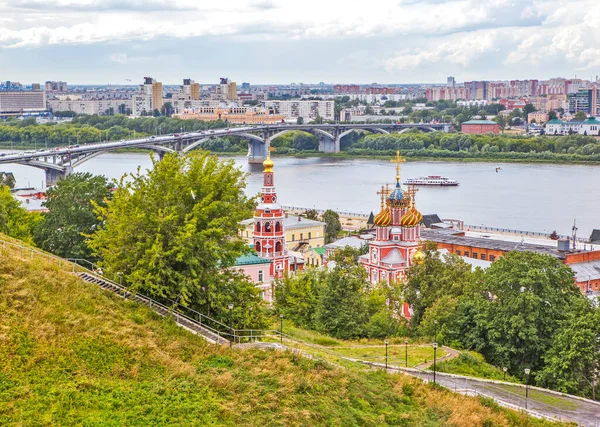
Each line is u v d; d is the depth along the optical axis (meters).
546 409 82.69
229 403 61.31
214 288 79.56
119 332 67.56
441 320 107.00
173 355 68.00
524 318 99.50
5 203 133.25
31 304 66.94
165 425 56.66
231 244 84.44
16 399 55.84
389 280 149.12
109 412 56.84
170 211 80.38
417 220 152.62
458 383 87.00
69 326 65.88
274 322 110.25
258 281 146.12
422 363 94.75
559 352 95.12
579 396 91.12
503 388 88.88
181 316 76.62
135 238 80.56
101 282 79.25
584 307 98.25
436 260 122.62
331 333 108.69
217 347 71.62
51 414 54.97
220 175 85.25
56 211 121.81
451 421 70.38
